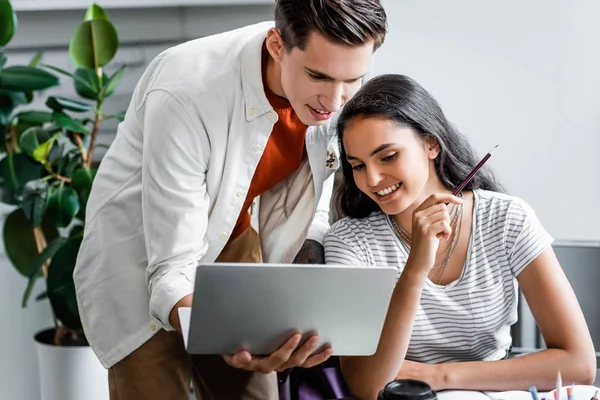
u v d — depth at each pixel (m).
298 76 1.52
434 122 1.75
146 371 1.84
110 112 3.03
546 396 1.47
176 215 1.64
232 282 1.33
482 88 2.77
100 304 1.84
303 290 1.36
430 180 1.82
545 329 1.77
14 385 3.14
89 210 1.86
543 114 2.76
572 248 2.14
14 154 2.79
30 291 2.82
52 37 2.99
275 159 1.81
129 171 1.80
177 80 1.67
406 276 1.64
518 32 2.72
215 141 1.68
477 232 1.81
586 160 2.76
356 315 1.42
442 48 2.76
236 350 1.47
